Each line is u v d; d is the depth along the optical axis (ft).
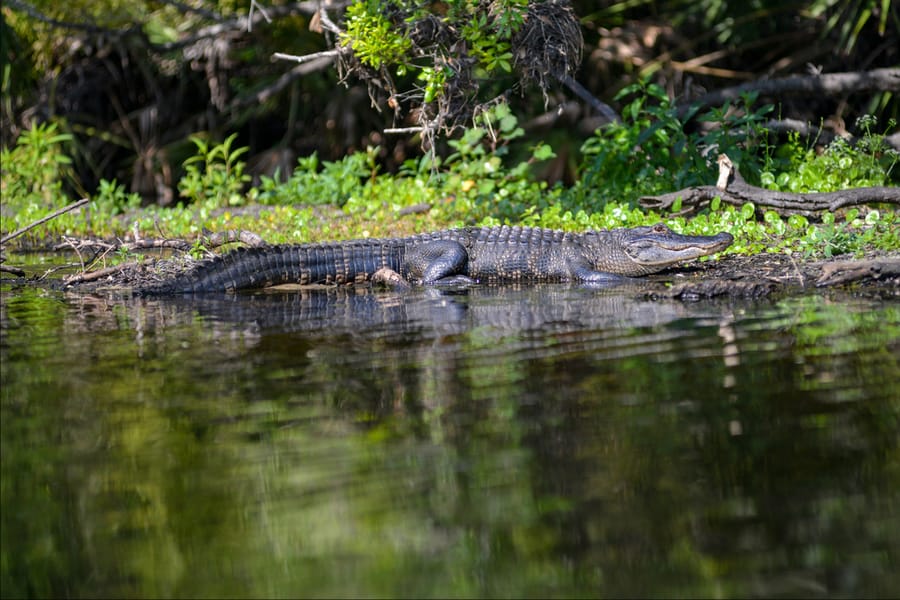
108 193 79.77
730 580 16.63
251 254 46.91
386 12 53.62
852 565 16.90
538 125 96.99
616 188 65.51
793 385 25.25
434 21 53.52
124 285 46.70
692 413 23.41
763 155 73.51
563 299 40.34
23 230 48.88
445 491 19.74
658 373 26.84
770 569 16.90
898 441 21.35
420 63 66.44
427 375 27.45
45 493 20.33
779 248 48.29
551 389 25.70
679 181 62.80
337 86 101.65
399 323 35.45
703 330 31.89
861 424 22.35
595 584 16.67
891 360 27.09
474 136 69.82
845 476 19.86
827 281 39.34
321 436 22.77
